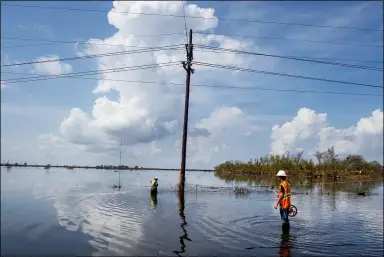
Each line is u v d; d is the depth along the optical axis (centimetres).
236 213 1669
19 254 873
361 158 6969
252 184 3981
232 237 1155
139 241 1045
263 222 1452
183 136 2694
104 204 1856
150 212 1616
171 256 912
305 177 5953
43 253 883
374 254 1001
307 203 2208
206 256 928
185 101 2697
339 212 1800
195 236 1144
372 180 5269
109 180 4284
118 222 1330
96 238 1059
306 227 1370
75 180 4041
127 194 2428
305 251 1018
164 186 3347
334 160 6209
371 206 2053
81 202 1895
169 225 1307
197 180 4878
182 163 2670
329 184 4294
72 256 872
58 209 1573
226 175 6875
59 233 1104
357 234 1255
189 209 1750
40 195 2086
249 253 977
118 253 913
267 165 6812
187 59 2620
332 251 1024
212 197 2373
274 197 2450
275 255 968
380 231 1309
